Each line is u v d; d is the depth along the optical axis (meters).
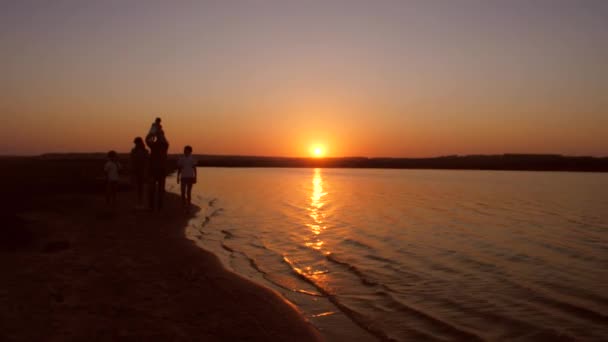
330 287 7.32
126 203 16.69
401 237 11.81
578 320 5.86
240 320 5.45
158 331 4.87
